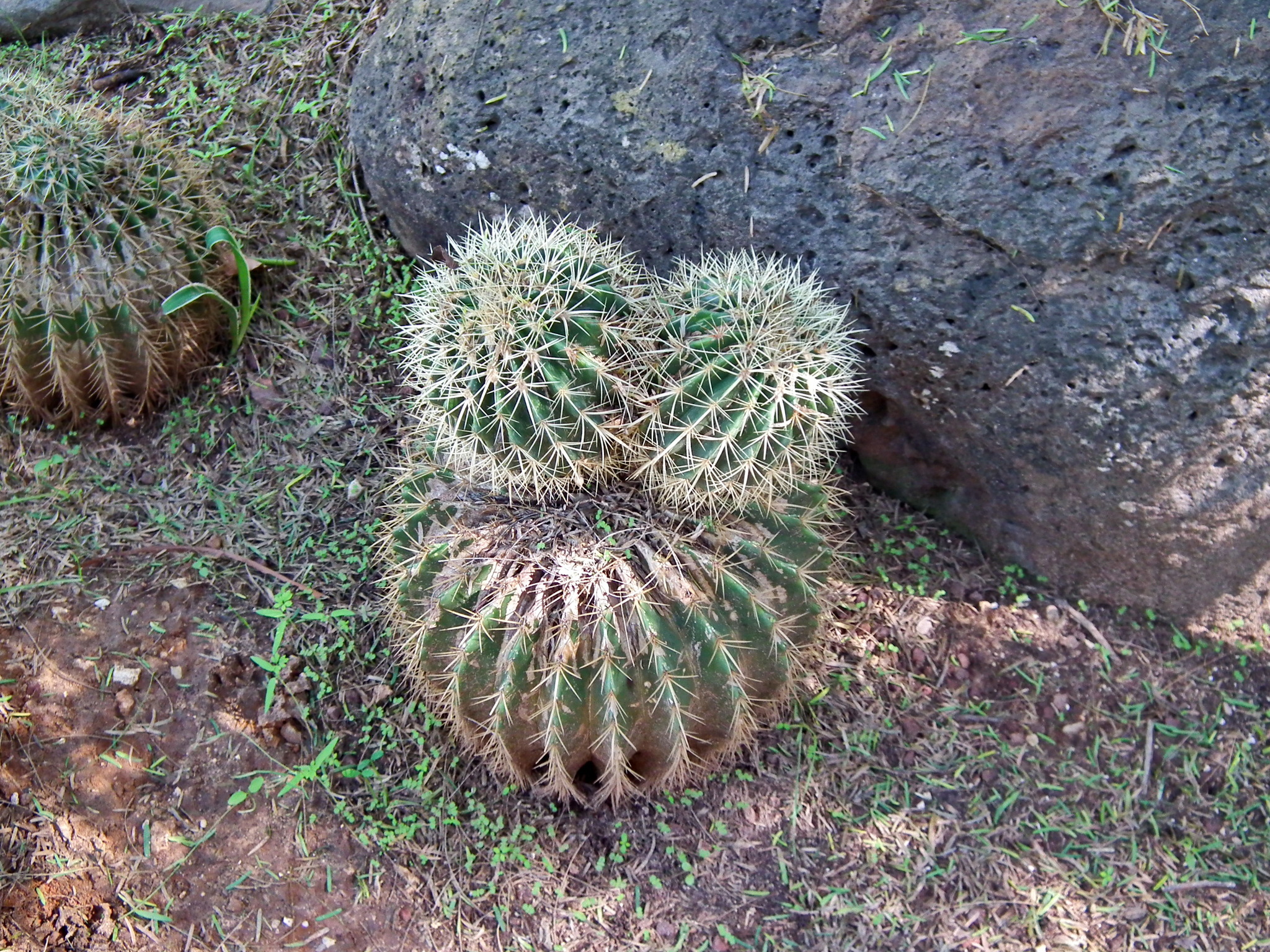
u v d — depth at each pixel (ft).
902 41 2.46
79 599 2.80
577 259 2.24
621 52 2.73
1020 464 2.75
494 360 2.08
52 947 2.34
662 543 2.27
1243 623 2.87
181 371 3.23
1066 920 2.47
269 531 2.98
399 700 2.72
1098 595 2.93
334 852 2.52
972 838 2.58
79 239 2.83
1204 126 2.26
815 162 2.57
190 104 3.74
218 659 2.74
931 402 2.75
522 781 2.58
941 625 2.91
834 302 2.63
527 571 2.23
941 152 2.43
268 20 3.96
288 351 3.29
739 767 2.66
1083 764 2.69
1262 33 2.21
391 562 2.63
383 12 3.76
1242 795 2.64
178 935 2.39
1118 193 2.33
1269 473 2.53
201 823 2.52
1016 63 2.37
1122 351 2.45
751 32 2.60
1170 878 2.52
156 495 3.05
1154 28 2.26
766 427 2.11
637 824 2.59
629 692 2.26
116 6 4.11
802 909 2.48
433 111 2.98
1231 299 2.34
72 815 2.47
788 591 2.41
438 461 2.55
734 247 2.74
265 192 3.51
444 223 3.18
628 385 2.19
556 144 2.82
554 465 2.21
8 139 2.85
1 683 2.61
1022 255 2.43
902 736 2.73
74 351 2.93
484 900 2.48
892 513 3.11
